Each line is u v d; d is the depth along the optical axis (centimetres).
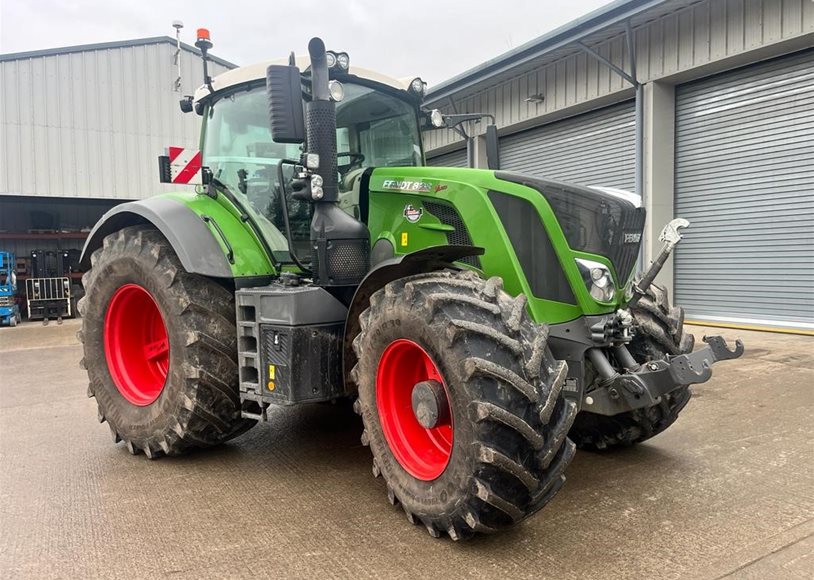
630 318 287
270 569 226
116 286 381
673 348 335
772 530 250
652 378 267
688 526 256
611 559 230
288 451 371
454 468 234
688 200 884
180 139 1484
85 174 1380
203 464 349
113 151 1409
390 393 277
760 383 506
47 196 1343
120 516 277
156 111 1453
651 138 870
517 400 225
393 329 261
